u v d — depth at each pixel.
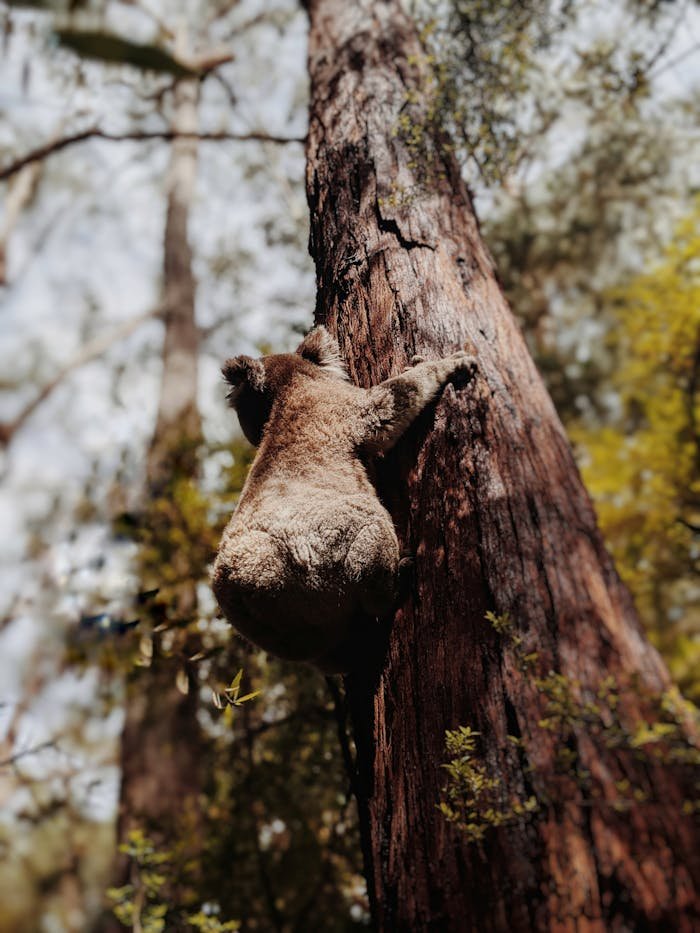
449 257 3.20
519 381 2.83
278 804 4.58
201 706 5.33
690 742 1.86
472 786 2.00
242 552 3.09
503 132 3.76
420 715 2.32
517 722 2.07
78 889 7.31
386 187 3.48
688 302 7.88
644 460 8.11
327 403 3.23
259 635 3.12
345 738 3.31
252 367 3.58
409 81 3.97
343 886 4.52
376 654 2.73
